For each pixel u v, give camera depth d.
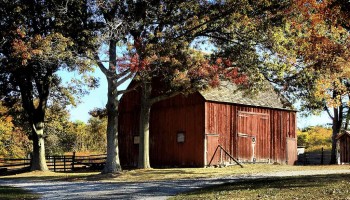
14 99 39.81
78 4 27.83
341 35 24.62
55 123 56.28
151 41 28.14
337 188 14.66
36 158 39.28
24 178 32.53
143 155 32.94
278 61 28.70
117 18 28.19
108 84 30.69
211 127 35.50
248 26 28.72
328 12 19.45
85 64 27.80
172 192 18.77
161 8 28.36
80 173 36.28
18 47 26.45
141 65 26.33
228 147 36.50
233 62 29.44
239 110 37.81
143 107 33.28
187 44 28.44
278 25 28.12
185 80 27.05
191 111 36.31
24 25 30.05
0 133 56.56
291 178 20.22
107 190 20.66
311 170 29.22
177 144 37.06
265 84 31.36
